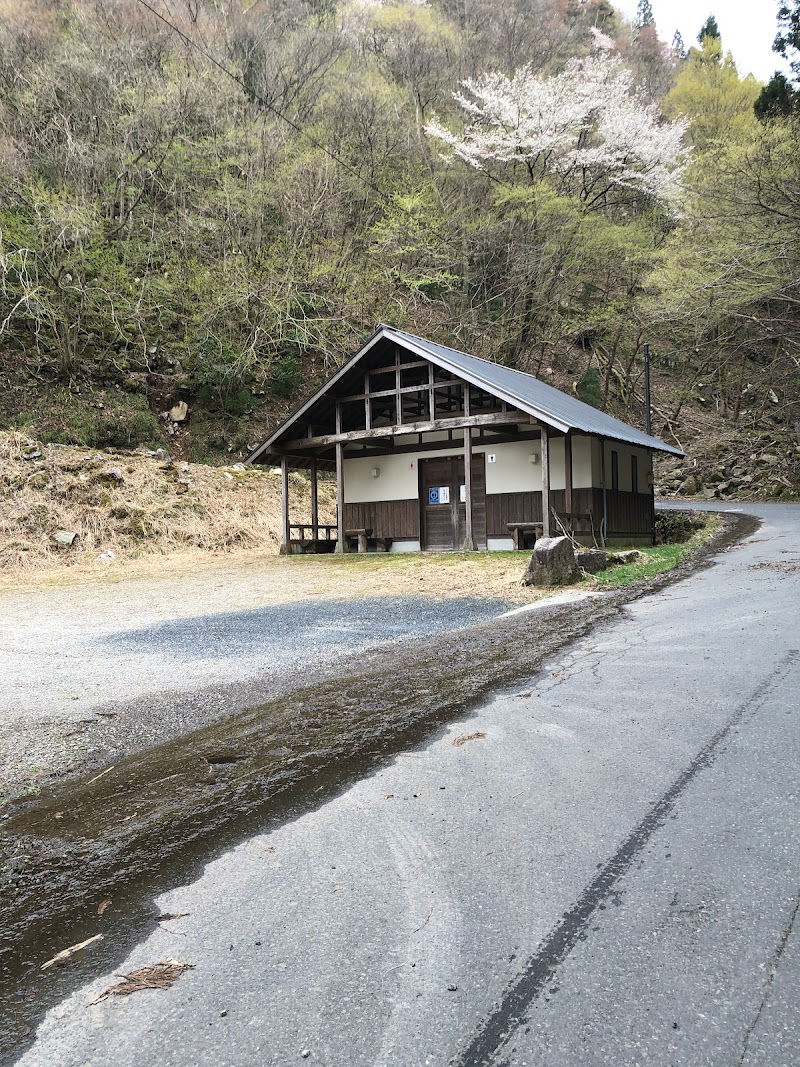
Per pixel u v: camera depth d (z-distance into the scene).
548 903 2.13
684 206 24.91
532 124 25.94
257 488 19.98
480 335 29.36
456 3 33.53
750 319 28.33
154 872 2.50
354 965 1.89
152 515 16.66
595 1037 1.60
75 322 22.70
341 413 16.02
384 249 26.31
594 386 33.03
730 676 4.46
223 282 23.70
